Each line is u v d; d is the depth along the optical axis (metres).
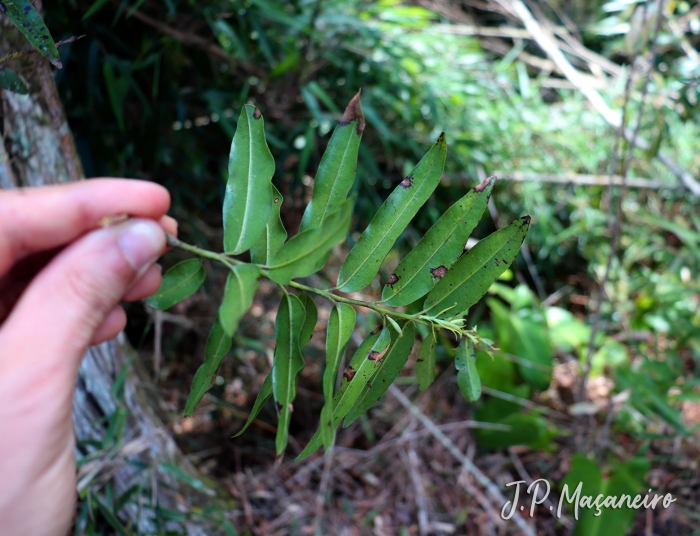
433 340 0.16
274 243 0.15
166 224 0.17
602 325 0.62
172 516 0.32
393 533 0.44
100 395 0.30
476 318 0.57
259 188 0.14
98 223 0.16
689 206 0.63
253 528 0.40
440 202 0.56
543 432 0.49
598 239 0.65
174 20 0.37
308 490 0.45
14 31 0.20
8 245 0.16
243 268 0.13
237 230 0.14
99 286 0.15
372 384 0.16
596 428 0.52
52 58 0.16
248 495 0.43
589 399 0.56
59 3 0.30
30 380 0.15
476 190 0.15
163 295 0.14
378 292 0.56
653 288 0.62
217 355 0.14
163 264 0.45
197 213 0.51
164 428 0.34
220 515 0.35
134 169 0.41
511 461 0.51
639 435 0.46
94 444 0.29
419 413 0.48
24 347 0.15
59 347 0.15
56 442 0.16
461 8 0.82
